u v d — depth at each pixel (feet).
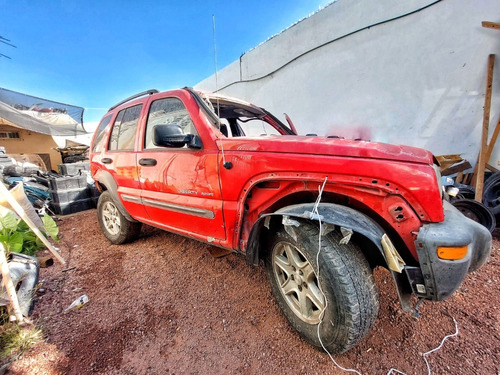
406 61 14.19
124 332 5.70
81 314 6.34
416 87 14.05
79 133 37.70
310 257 4.61
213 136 6.15
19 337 5.31
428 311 5.91
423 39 13.51
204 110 6.56
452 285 3.87
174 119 7.28
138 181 8.25
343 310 4.19
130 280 7.90
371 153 4.38
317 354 4.89
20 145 43.06
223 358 4.93
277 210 5.10
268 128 11.58
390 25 14.44
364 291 4.23
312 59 18.21
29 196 17.39
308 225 4.75
